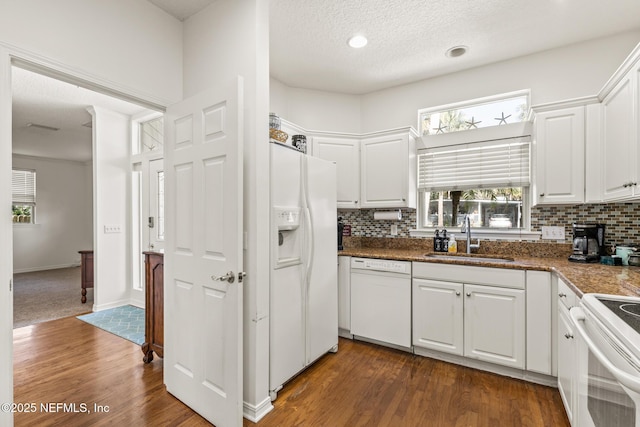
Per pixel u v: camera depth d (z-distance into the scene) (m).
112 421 1.77
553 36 2.46
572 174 2.25
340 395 2.04
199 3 2.06
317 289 2.46
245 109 1.88
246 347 1.86
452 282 2.41
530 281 2.12
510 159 2.79
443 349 2.45
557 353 2.03
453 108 3.15
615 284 1.54
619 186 1.89
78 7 1.68
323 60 2.85
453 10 2.16
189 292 1.92
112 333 3.10
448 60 2.85
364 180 3.21
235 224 1.65
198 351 1.85
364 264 2.82
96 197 3.81
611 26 2.33
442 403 1.94
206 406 1.78
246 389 1.85
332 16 2.23
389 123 3.43
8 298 1.42
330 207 2.67
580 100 2.22
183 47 2.24
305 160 2.35
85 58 1.71
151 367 2.42
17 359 2.55
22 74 2.93
